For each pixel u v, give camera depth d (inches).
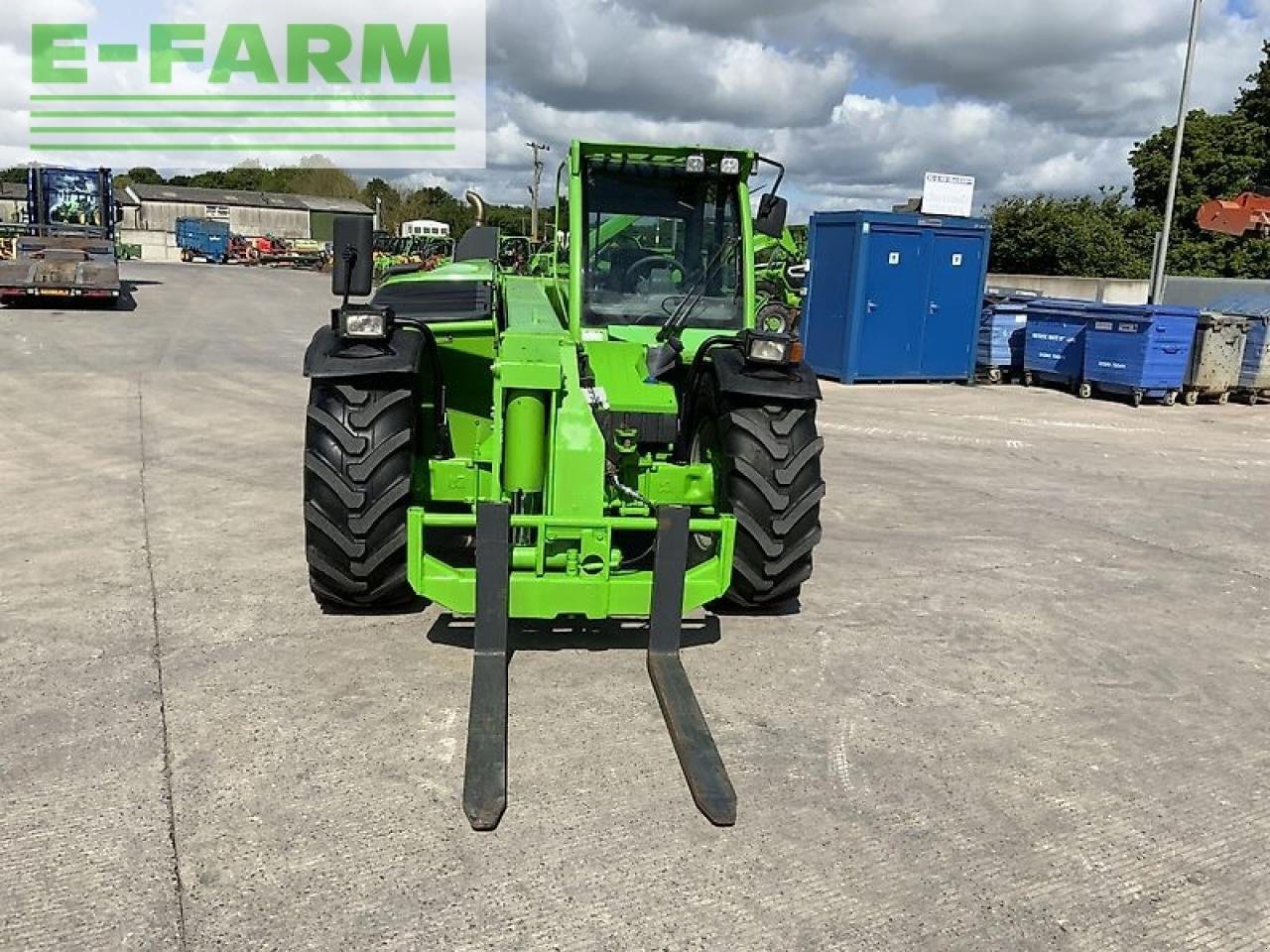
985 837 119.3
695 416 195.2
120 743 130.8
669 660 155.9
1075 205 1232.8
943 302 552.7
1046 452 362.6
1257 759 141.3
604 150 192.4
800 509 170.7
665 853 112.9
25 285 717.9
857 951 99.1
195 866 107.2
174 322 672.4
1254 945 103.2
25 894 101.9
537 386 151.0
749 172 198.8
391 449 160.4
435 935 98.3
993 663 169.5
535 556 150.0
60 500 245.1
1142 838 120.9
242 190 3235.7
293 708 141.5
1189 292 682.2
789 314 191.8
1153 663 173.0
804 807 123.4
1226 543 249.4
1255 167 1145.4
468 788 120.6
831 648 172.2
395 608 178.4
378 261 857.5
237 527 225.8
